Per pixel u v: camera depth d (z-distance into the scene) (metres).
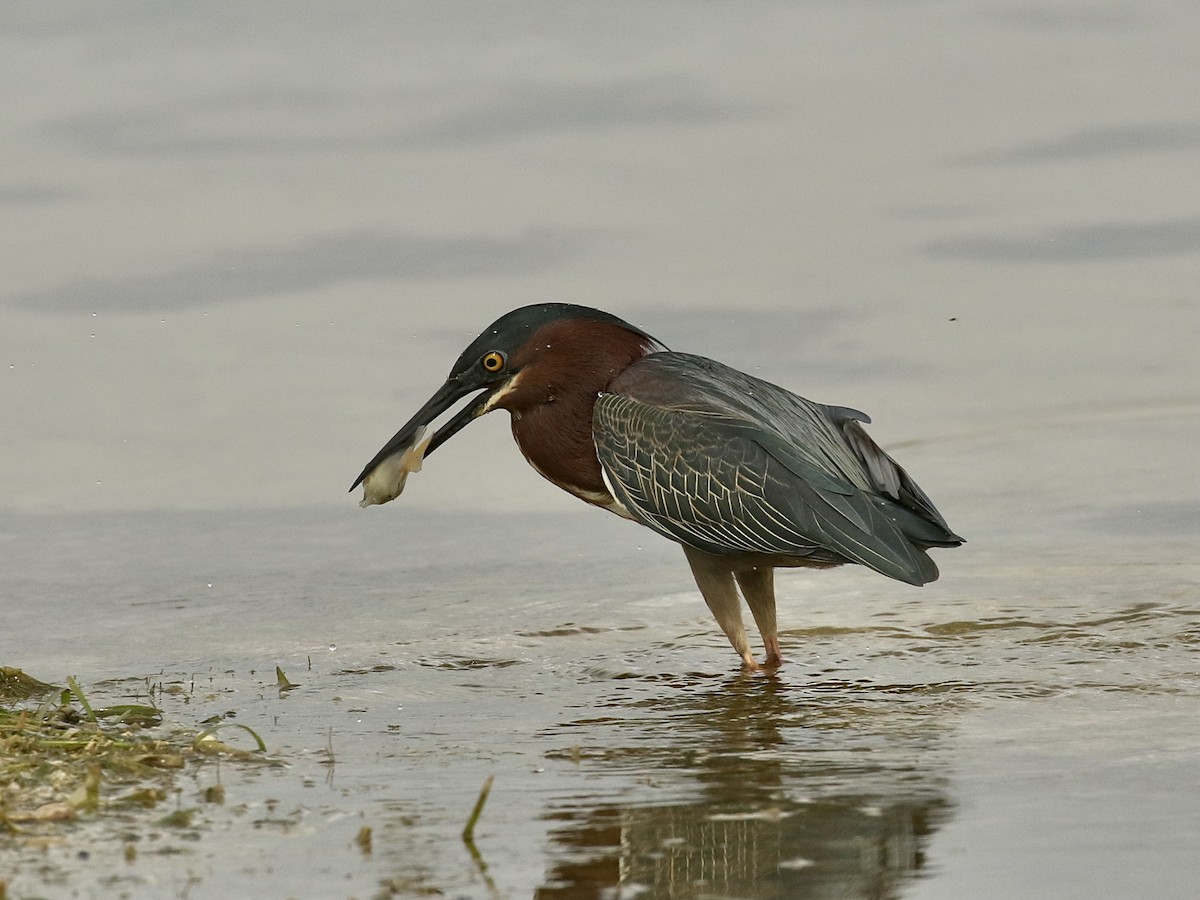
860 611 11.93
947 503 14.77
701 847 6.93
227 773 8.06
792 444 11.19
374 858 6.77
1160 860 6.63
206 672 10.52
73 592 12.65
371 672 10.55
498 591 12.71
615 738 8.85
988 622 11.38
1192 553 12.94
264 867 6.66
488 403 12.41
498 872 6.63
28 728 8.68
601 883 6.52
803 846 6.92
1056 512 14.34
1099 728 8.72
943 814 7.30
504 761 8.35
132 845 6.90
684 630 11.72
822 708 9.48
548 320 12.27
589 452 12.27
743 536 10.99
